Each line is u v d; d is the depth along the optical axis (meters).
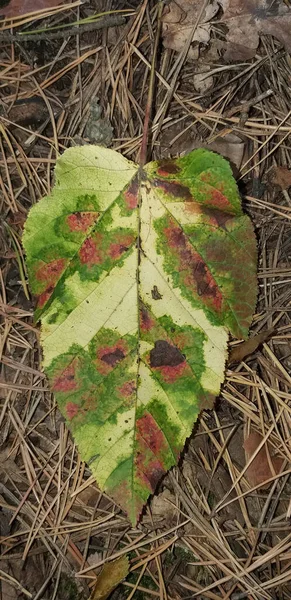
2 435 0.22
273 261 0.23
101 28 0.23
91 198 0.18
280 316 0.23
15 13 0.23
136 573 0.22
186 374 0.19
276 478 0.22
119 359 0.19
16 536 0.22
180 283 0.19
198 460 0.22
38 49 0.23
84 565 0.21
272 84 0.23
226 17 0.22
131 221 0.19
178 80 0.23
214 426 0.23
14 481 0.22
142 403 0.19
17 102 0.23
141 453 0.19
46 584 0.21
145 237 0.19
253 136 0.23
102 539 0.22
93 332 0.19
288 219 0.23
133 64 0.23
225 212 0.19
